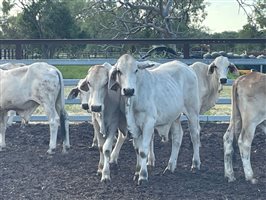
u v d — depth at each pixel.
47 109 11.39
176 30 37.12
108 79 8.97
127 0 33.19
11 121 14.35
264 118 8.84
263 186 8.68
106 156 9.03
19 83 11.48
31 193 8.30
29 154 11.30
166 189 8.48
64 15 41.62
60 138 12.76
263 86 8.76
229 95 18.66
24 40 14.79
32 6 41.47
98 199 7.97
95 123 9.42
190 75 9.90
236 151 9.46
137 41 14.47
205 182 8.94
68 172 9.68
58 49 29.47
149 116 8.79
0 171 9.73
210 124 14.66
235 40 14.55
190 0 36.25
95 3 36.19
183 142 12.52
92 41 14.49
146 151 8.75
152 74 9.20
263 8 31.23
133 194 8.21
